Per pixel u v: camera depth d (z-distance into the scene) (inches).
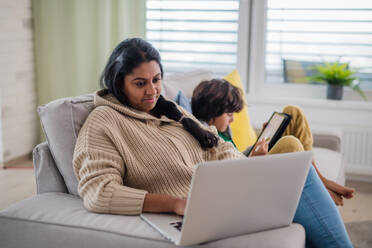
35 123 150.2
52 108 60.4
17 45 138.6
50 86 145.7
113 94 59.6
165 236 45.8
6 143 137.6
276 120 78.1
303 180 48.5
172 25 139.3
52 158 62.3
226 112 81.1
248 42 137.4
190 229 42.6
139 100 59.0
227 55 138.6
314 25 133.2
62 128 59.7
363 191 123.1
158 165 57.3
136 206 50.8
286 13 134.3
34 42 145.6
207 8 136.3
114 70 58.2
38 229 50.6
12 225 51.8
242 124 91.3
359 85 133.5
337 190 76.0
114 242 47.2
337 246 56.9
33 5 143.1
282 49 137.2
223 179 41.3
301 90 137.9
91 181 52.1
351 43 131.6
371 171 126.6
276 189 46.3
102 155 54.1
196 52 139.9
